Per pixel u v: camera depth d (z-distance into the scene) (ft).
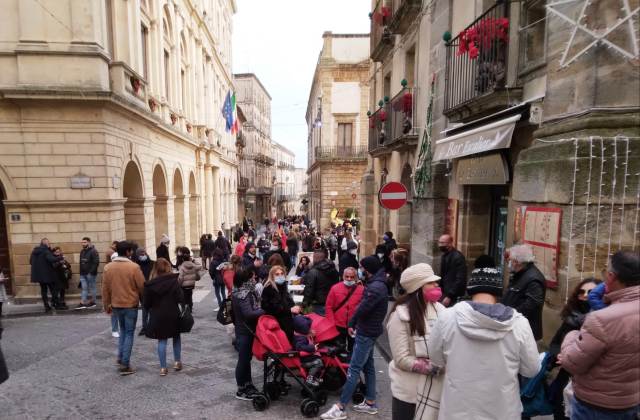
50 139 30.81
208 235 50.26
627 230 11.61
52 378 16.62
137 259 25.71
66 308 29.32
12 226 30.83
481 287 7.49
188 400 14.70
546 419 11.84
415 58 30.09
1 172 30.37
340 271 27.55
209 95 79.56
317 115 107.45
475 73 19.39
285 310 14.49
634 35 11.13
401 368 8.88
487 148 16.01
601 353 7.11
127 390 15.52
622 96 11.58
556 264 12.37
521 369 7.14
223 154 92.07
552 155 12.61
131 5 38.29
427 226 25.21
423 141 26.96
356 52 95.14
